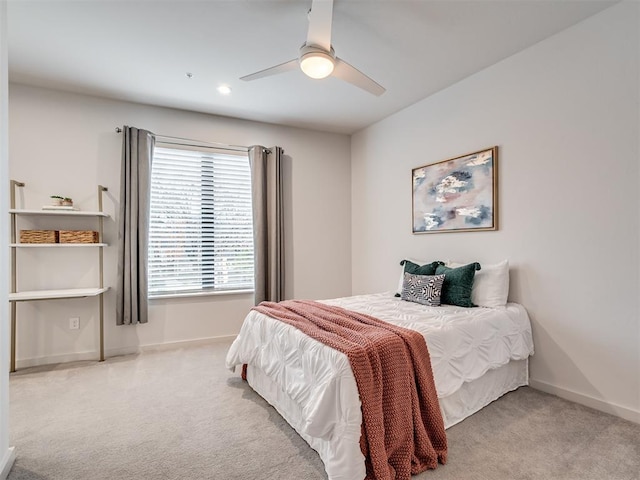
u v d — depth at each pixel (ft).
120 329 11.27
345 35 7.89
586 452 5.76
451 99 10.52
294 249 14.21
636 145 6.69
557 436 6.23
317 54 6.40
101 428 6.61
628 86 6.79
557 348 7.96
